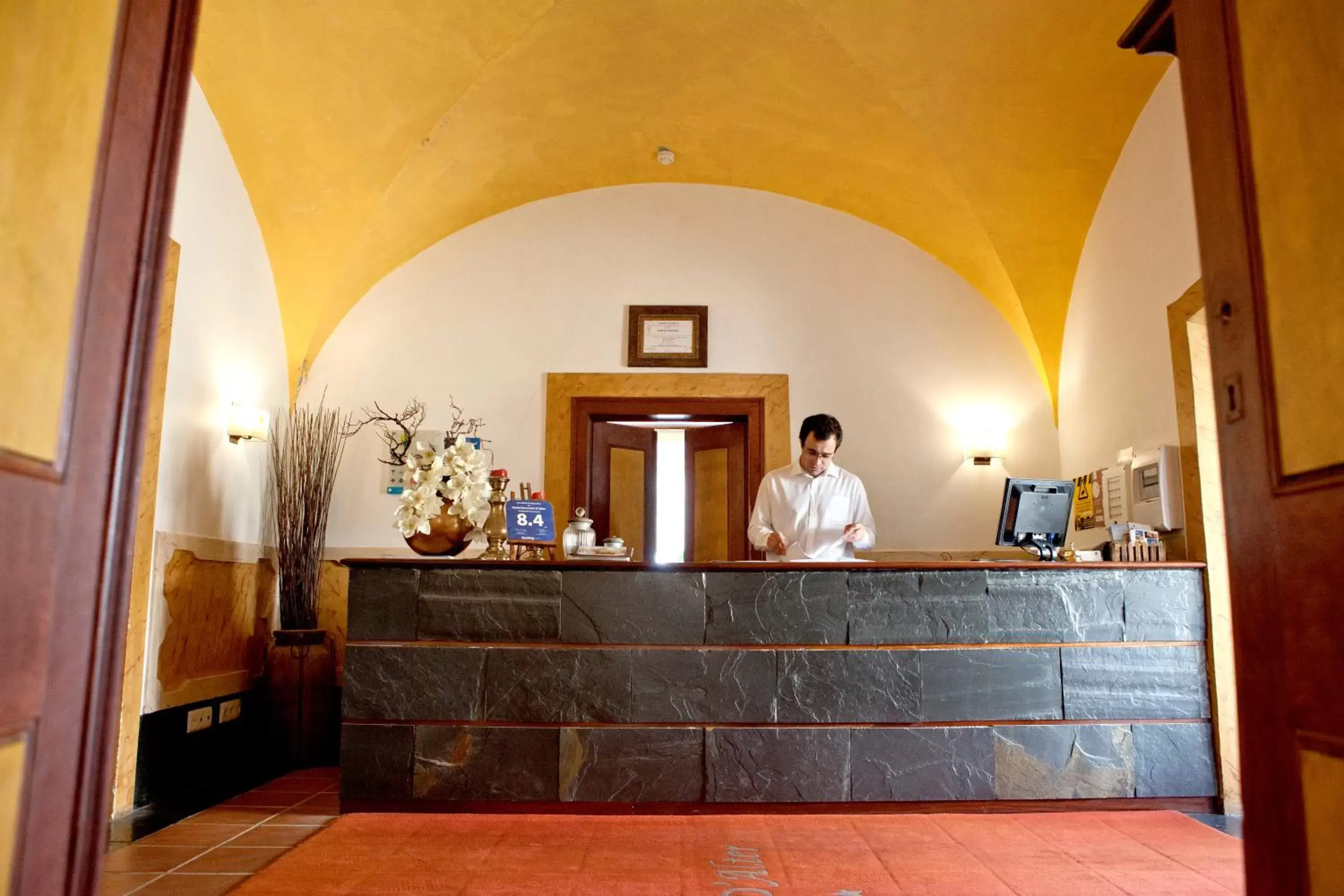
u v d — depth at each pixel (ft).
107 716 4.33
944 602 12.82
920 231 19.75
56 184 3.91
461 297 20.02
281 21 14.14
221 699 15.84
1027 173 17.26
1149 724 12.80
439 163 17.76
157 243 4.69
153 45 4.66
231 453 16.40
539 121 17.72
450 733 12.51
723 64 16.49
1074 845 10.85
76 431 4.09
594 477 20.03
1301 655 4.25
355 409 19.45
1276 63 4.47
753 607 12.75
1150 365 15.40
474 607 12.73
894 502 19.44
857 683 12.62
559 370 19.85
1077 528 17.83
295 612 16.79
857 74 16.08
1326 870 4.04
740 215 20.51
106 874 9.90
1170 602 13.08
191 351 14.87
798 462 16.75
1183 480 14.15
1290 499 4.35
